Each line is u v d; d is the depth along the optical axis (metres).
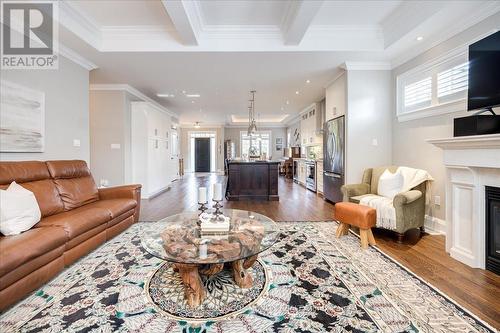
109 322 1.52
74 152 3.74
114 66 4.14
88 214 2.47
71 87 3.66
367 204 3.12
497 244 2.11
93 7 2.97
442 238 2.97
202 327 1.48
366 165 4.18
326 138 5.24
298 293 1.82
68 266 2.24
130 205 3.26
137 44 3.56
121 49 3.55
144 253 2.54
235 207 4.77
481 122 2.12
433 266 2.23
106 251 2.59
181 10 2.67
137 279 2.02
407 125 3.75
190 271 1.71
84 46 3.39
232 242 1.80
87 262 2.33
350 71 4.12
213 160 12.76
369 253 2.53
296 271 2.15
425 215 3.32
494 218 2.10
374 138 4.16
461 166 2.27
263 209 4.58
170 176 7.50
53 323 1.51
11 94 2.71
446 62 3.09
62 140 3.49
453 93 2.98
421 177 3.02
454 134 2.35
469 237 2.27
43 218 2.35
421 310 1.61
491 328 1.44
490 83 2.14
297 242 2.83
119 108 5.26
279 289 1.87
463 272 2.12
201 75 4.64
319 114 6.95
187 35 3.23
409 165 3.70
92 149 5.27
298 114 9.41
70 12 2.94
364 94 4.14
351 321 1.51
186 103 7.31
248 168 5.55
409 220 2.87
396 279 2.01
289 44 3.54
